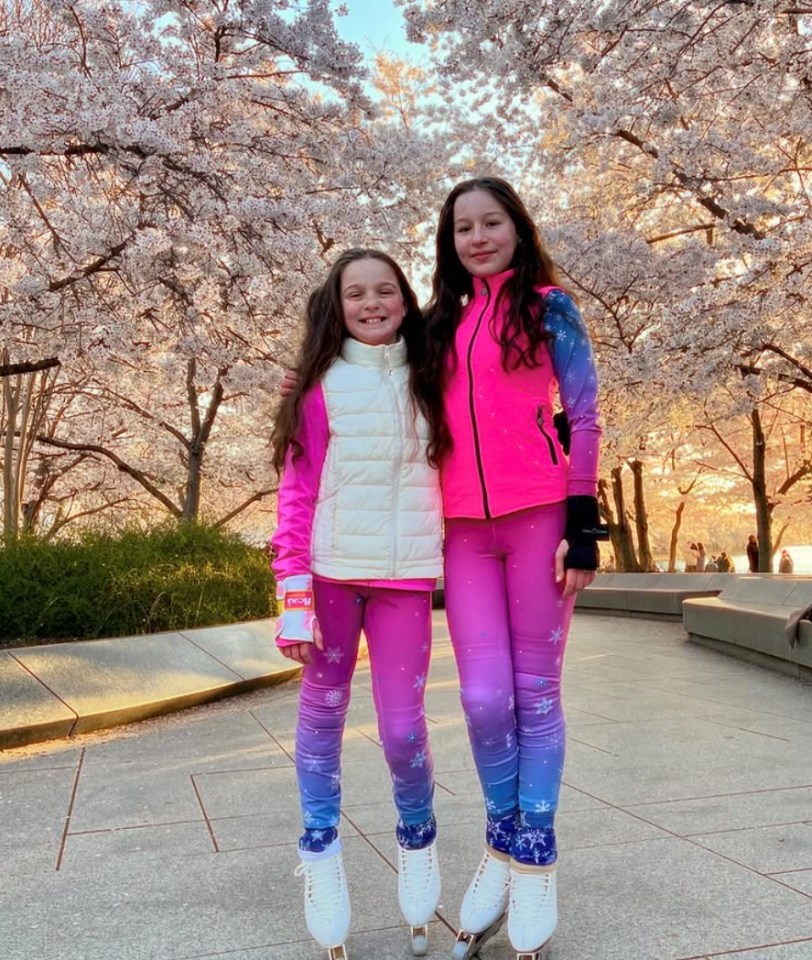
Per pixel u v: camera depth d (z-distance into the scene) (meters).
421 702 2.07
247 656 6.46
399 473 2.03
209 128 8.10
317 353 2.09
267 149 8.59
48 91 6.70
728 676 6.58
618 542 19.16
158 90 7.58
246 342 9.12
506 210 2.12
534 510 2.03
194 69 8.12
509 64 7.98
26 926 2.27
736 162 9.50
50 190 7.48
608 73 9.01
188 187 7.80
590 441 2.02
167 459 17.38
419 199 10.09
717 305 8.57
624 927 2.14
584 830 2.91
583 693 5.84
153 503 18.88
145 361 9.61
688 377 9.34
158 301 8.12
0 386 13.16
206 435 14.59
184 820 3.18
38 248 7.44
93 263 7.93
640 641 9.27
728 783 3.48
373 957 2.03
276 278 8.08
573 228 10.25
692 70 8.45
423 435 2.07
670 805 3.19
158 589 7.00
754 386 10.41
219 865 2.69
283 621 1.97
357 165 8.91
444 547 2.13
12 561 6.68
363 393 2.04
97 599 6.61
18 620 6.27
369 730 4.73
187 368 12.20
